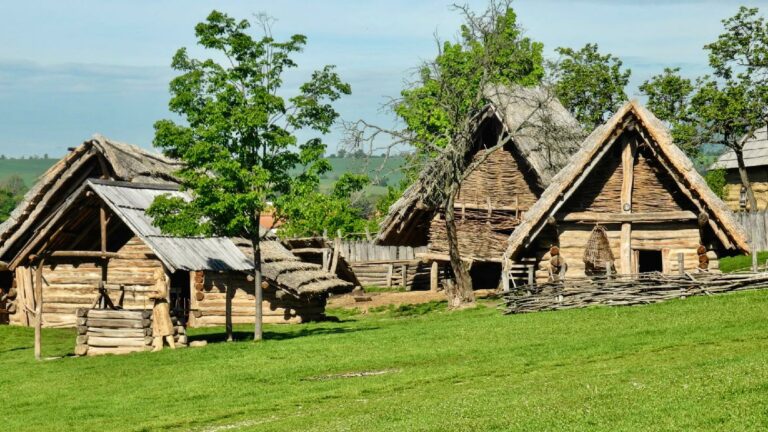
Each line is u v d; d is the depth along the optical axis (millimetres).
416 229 64938
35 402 31219
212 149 40125
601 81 84688
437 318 45875
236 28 40656
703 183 46062
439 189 51562
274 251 52875
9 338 47188
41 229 41031
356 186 42031
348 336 40344
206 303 51188
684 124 82500
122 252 49656
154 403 29953
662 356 29234
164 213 40625
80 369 36344
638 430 18766
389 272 72375
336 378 31812
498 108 54750
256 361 35531
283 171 41625
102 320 39719
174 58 40312
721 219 45562
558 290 41594
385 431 21547
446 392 27406
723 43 80250
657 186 47562
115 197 41656
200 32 40375
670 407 20359
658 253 57750
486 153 51125
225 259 44219
